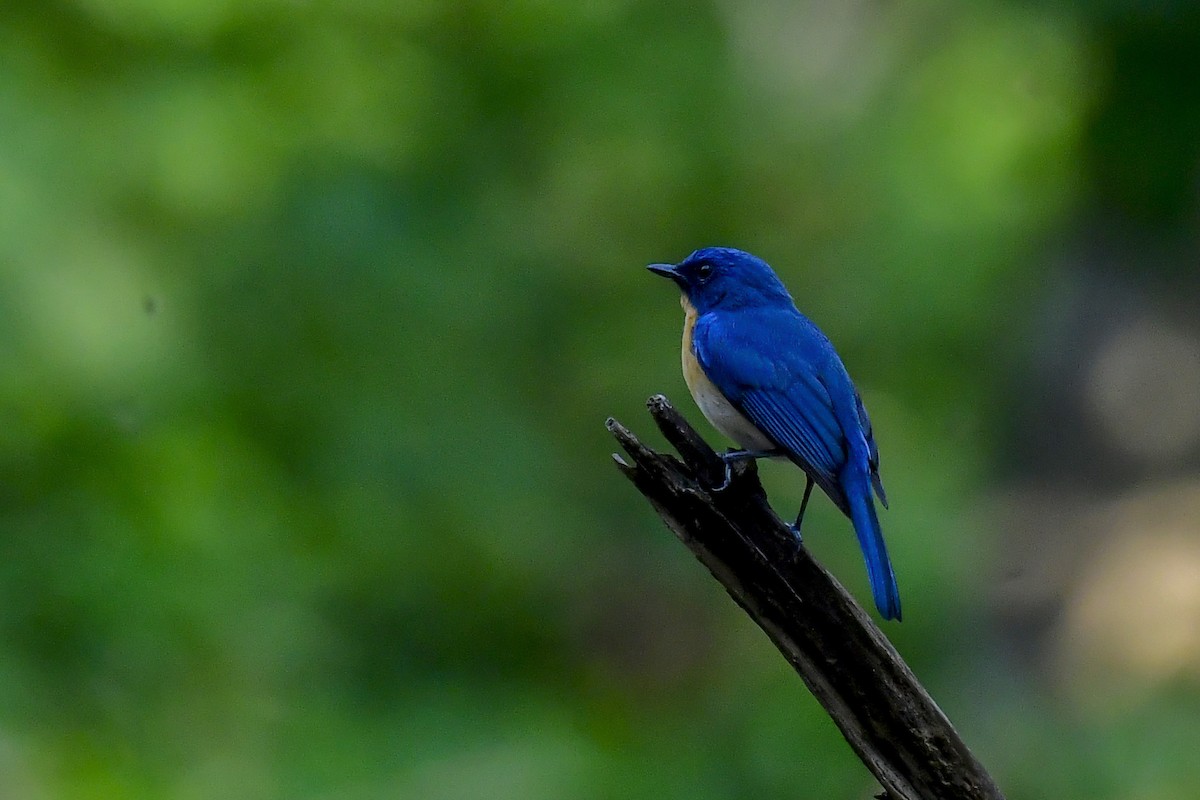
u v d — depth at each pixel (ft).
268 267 45.80
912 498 49.96
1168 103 40.75
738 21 56.95
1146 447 43.32
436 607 47.39
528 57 51.90
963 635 44.29
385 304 46.55
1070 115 45.98
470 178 50.24
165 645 39.55
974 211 54.85
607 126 52.06
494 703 44.57
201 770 39.24
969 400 53.26
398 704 44.09
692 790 42.01
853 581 46.75
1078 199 44.42
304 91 49.49
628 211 53.01
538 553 47.34
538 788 41.09
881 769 22.82
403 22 51.34
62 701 38.34
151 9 46.83
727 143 53.11
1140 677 39.68
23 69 44.09
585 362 50.83
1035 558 43.34
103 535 39.83
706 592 50.90
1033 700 41.01
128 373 41.68
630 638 50.24
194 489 41.68
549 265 50.65
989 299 54.03
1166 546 41.34
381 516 45.39
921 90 55.67
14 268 40.47
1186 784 36.83
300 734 40.81
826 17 58.39
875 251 55.06
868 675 22.77
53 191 42.24
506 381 48.88
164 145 46.06
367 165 47.83
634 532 50.24
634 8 53.47
